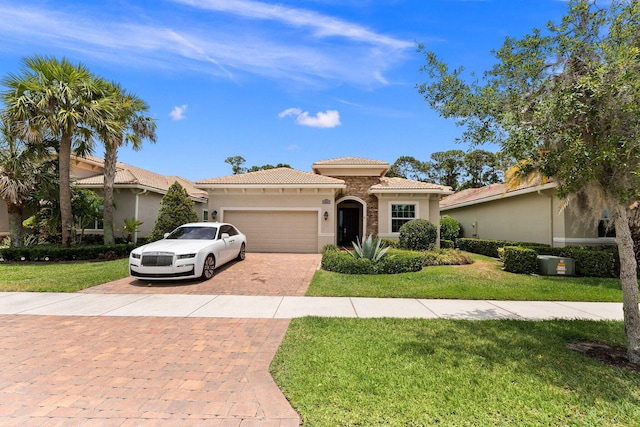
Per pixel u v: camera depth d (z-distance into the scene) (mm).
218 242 10586
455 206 23078
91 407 3150
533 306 7184
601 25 4754
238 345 4793
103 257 13680
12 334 5184
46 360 4215
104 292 8219
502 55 5152
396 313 6555
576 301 7641
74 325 5660
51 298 7559
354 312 6602
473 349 4621
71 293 8047
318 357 4297
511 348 4672
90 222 16297
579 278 10242
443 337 5117
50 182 14562
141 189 17125
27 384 3584
